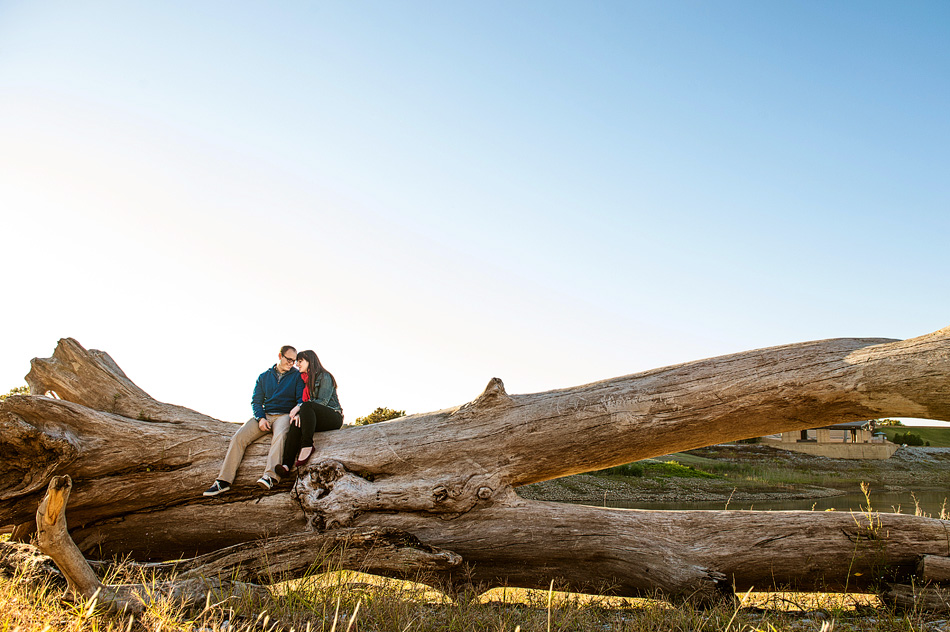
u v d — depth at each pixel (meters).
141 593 4.18
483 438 6.18
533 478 6.26
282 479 6.12
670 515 5.72
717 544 5.48
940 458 42.62
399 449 6.14
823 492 27.00
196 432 6.48
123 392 6.79
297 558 5.22
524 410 6.32
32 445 5.79
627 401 6.16
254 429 6.23
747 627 4.44
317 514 5.81
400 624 4.15
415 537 5.45
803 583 5.48
